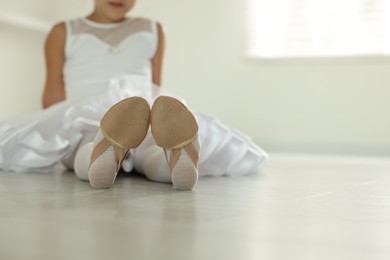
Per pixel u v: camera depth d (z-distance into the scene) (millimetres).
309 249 681
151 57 1997
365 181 1610
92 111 1492
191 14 3830
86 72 1884
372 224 868
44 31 3365
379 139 3520
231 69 3777
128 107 1138
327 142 3609
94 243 681
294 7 3693
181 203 1041
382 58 3492
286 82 3674
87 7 3676
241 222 853
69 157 1641
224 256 632
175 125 1146
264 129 3729
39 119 1606
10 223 805
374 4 3551
